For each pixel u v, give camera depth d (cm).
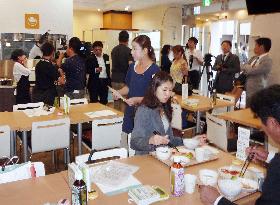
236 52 779
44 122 314
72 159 405
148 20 1162
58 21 756
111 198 166
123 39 589
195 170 203
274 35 625
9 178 190
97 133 332
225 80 593
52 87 463
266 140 315
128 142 299
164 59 696
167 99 232
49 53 456
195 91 544
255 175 192
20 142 372
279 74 618
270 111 136
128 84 320
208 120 353
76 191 148
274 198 134
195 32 964
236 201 167
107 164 209
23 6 721
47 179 188
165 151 214
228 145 348
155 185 180
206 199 157
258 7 477
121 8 1190
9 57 727
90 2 1138
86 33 1238
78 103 427
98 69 639
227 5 814
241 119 351
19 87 546
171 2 970
